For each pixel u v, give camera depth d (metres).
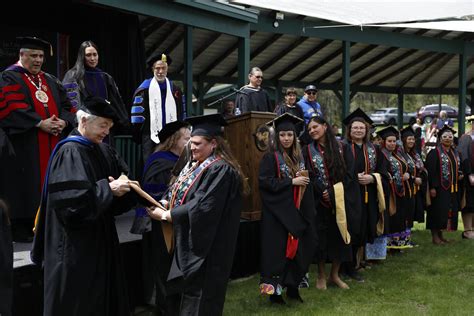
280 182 5.07
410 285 5.93
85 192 3.31
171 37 11.26
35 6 7.79
